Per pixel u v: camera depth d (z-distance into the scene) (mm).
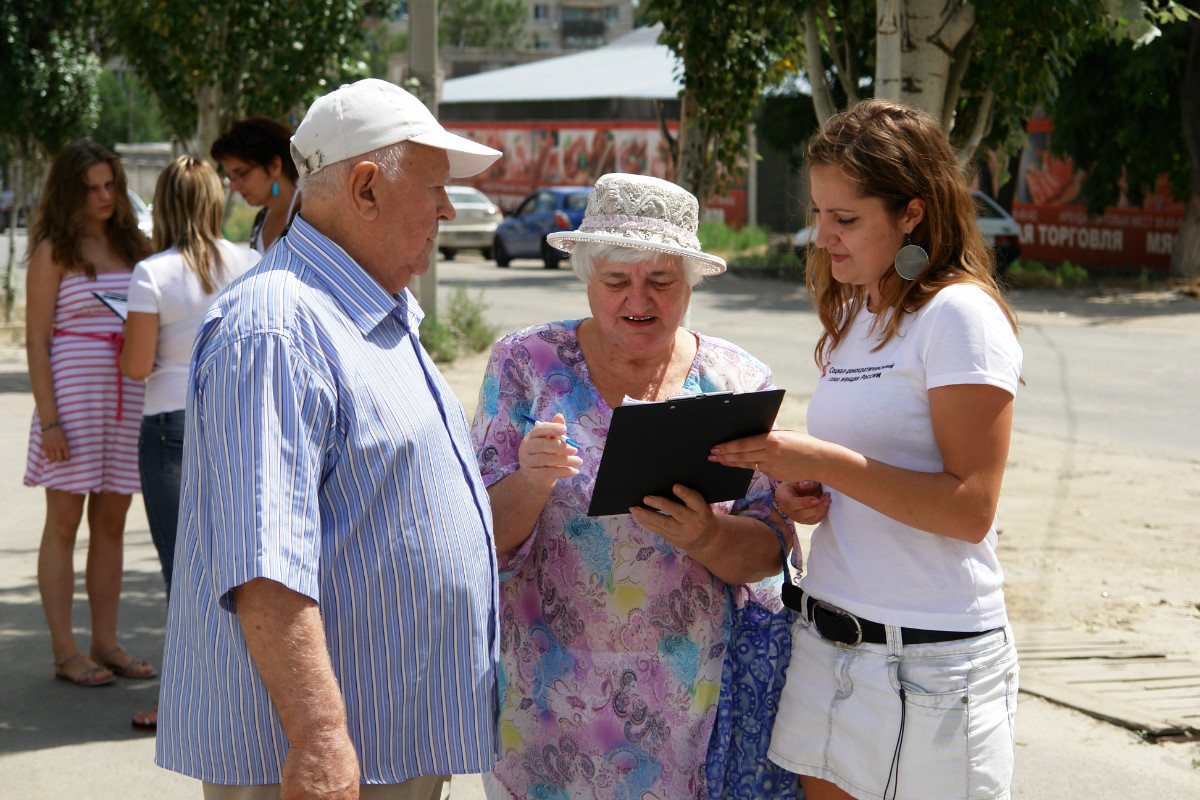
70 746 3832
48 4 12867
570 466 2188
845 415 2209
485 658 2094
